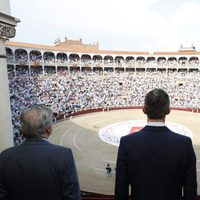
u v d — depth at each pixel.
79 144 27.53
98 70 64.50
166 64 65.31
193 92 55.16
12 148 2.97
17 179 2.77
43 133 3.02
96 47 82.12
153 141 3.03
